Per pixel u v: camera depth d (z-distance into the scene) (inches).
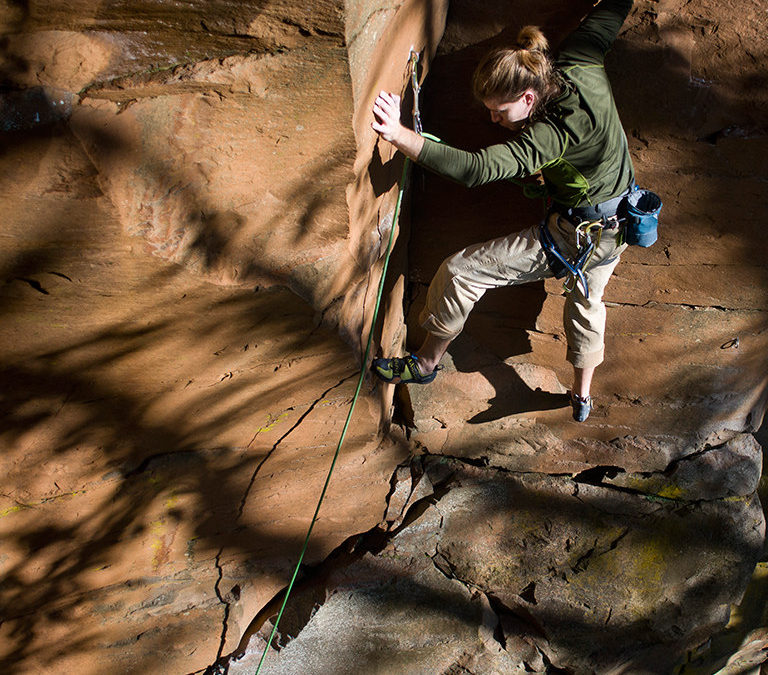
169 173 97.1
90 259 100.6
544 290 165.8
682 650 203.5
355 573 179.6
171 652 171.0
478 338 176.6
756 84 137.2
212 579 169.0
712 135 143.6
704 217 153.4
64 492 132.9
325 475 163.5
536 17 131.8
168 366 120.3
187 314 112.4
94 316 107.7
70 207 94.7
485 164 106.3
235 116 96.3
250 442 144.4
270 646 176.2
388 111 102.0
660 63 135.7
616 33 118.8
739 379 178.4
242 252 107.7
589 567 188.7
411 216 160.7
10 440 121.3
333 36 92.2
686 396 180.7
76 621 158.4
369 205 122.1
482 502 187.0
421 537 183.3
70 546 142.9
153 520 148.6
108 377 118.5
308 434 150.1
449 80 142.1
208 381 126.3
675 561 191.3
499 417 182.4
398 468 184.1
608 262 130.3
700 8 130.4
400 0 108.3
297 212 107.8
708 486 190.1
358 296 130.3
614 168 117.0
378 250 134.3
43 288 102.0
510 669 193.5
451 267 134.4
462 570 186.7
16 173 90.2
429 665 187.8
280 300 114.7
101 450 130.0
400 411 181.0
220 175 100.2
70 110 88.7
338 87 97.1
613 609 190.9
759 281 161.5
